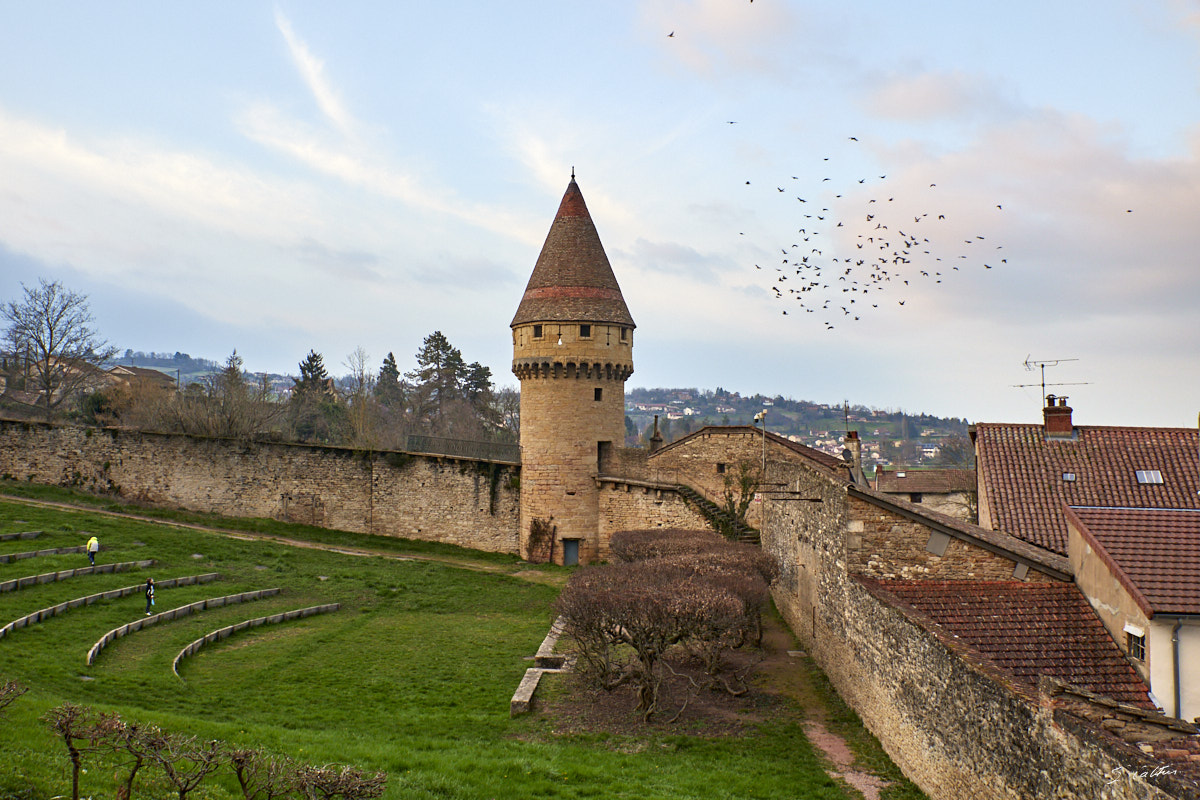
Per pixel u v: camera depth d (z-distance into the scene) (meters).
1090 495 26.52
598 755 18.23
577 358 50.66
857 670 21.02
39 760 13.82
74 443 56.69
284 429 81.38
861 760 18.12
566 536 50.81
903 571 21.70
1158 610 17.06
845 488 22.23
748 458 49.06
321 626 33.31
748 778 16.78
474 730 20.64
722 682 23.48
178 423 63.50
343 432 88.00
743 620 22.97
